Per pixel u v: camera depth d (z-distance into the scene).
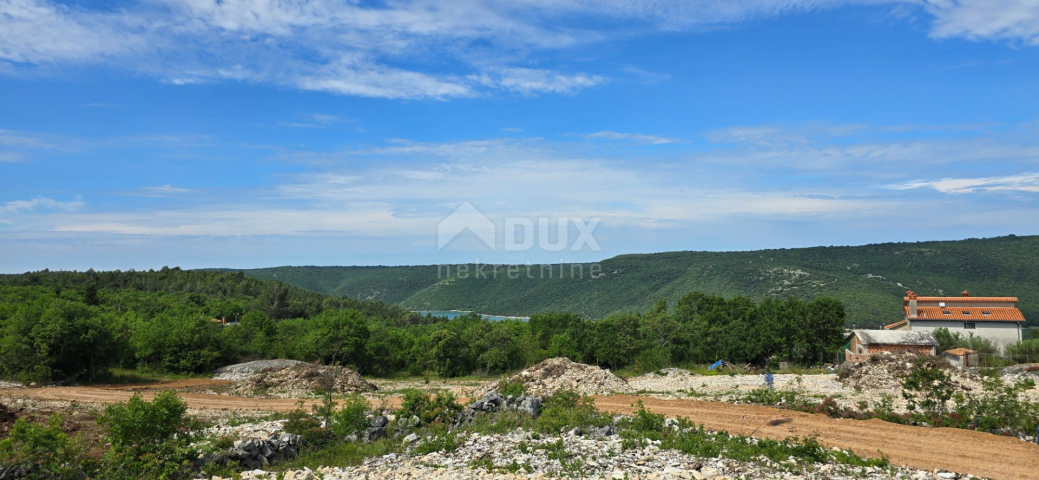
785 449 23.02
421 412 30.08
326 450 24.61
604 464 20.98
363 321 83.69
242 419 33.38
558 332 91.31
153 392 47.94
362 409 27.42
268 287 142.75
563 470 20.22
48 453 19.73
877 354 45.41
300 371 55.12
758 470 20.34
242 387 51.38
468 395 47.88
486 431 27.22
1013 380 40.03
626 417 29.00
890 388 39.19
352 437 26.50
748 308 84.75
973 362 60.22
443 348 72.12
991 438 25.03
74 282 130.75
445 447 24.30
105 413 21.28
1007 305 73.88
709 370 66.69
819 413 31.53
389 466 22.06
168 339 64.50
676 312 98.50
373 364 74.81
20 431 19.19
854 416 30.44
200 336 66.44
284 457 23.72
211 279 148.38
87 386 51.53
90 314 57.69
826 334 72.56
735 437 25.38
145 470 19.97
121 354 58.69
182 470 20.56
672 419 29.23
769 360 72.94
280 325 92.31
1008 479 19.97
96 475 19.67
